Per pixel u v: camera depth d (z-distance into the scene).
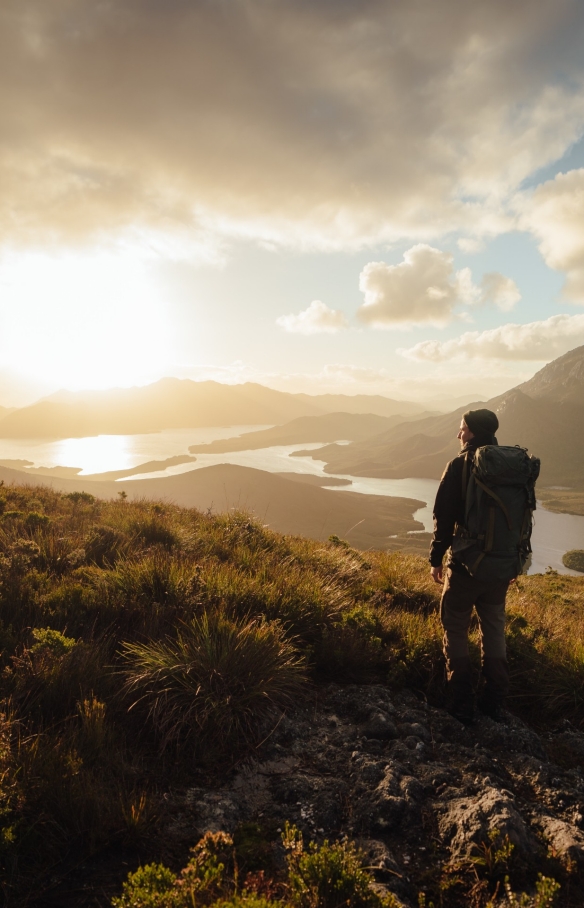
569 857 2.36
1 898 2.04
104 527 8.16
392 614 5.69
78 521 8.97
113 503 12.16
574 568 166.38
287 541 9.62
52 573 5.65
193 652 3.69
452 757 3.28
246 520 9.95
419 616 5.61
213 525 9.66
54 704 3.26
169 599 4.92
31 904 2.03
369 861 2.34
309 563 7.74
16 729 2.88
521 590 9.71
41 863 2.22
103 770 2.75
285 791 2.83
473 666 4.39
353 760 3.11
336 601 5.54
